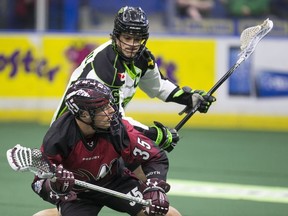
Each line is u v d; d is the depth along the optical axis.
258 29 12.98
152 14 25.86
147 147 10.49
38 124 24.25
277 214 14.66
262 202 15.59
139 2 25.86
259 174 18.25
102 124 10.07
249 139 22.61
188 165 19.06
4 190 16.20
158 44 24.16
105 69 11.34
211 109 24.19
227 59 23.97
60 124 10.21
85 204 10.82
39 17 24.95
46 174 9.81
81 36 24.17
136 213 10.83
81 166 10.41
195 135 23.02
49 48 24.36
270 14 25.95
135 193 10.83
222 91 24.16
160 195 10.20
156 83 12.37
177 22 25.95
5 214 14.36
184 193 16.23
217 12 25.95
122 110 11.62
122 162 10.98
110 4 25.83
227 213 14.68
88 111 9.95
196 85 24.03
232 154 20.52
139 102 24.12
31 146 20.91
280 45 23.91
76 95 9.97
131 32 11.05
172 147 11.41
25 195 15.83
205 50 24.00
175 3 25.86
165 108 24.09
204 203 15.43
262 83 24.03
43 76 24.45
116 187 10.86
